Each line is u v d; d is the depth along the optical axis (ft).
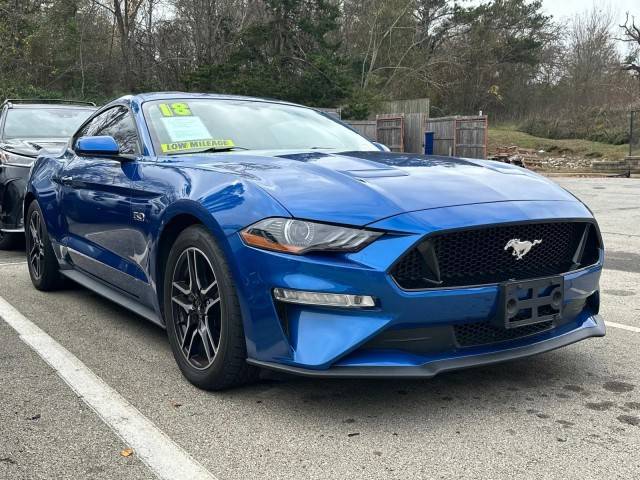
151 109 13.41
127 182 12.11
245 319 9.12
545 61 162.40
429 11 152.25
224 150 12.57
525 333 9.65
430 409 9.56
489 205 9.27
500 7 157.89
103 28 97.76
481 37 155.43
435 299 8.53
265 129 13.70
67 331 13.67
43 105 28.32
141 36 96.58
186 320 10.61
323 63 93.09
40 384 10.56
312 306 8.55
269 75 93.25
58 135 26.25
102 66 96.32
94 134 15.25
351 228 8.58
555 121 112.37
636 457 8.12
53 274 17.03
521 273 9.36
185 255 10.34
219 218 9.37
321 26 97.04
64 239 15.58
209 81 89.25
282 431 8.79
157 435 8.68
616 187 53.52
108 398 9.94
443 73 150.30
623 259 23.04
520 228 9.26
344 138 14.58
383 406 9.66
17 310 15.44
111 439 8.58
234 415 9.30
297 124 14.48
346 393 10.14
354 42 132.05
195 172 10.66
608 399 10.00
